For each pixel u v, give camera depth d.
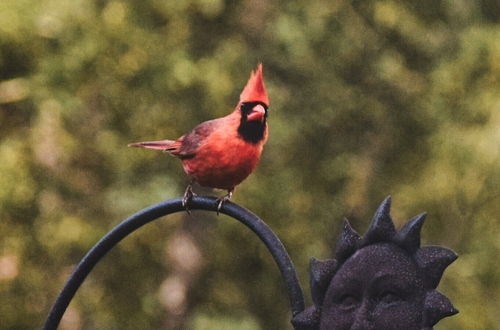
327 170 16.44
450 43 16.41
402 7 16.17
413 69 16.53
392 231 3.79
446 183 16.30
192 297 16.17
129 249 15.67
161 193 14.89
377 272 3.75
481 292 17.11
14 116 14.47
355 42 16.12
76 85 14.35
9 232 14.44
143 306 15.80
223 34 15.80
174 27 15.31
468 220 16.86
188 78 14.81
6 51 13.77
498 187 16.12
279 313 16.36
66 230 14.62
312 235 16.17
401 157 16.88
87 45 14.41
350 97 16.33
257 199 15.61
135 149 15.30
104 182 15.34
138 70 15.05
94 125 15.27
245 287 16.23
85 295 15.73
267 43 15.77
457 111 16.28
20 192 13.89
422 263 3.75
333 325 3.80
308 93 16.08
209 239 16.12
